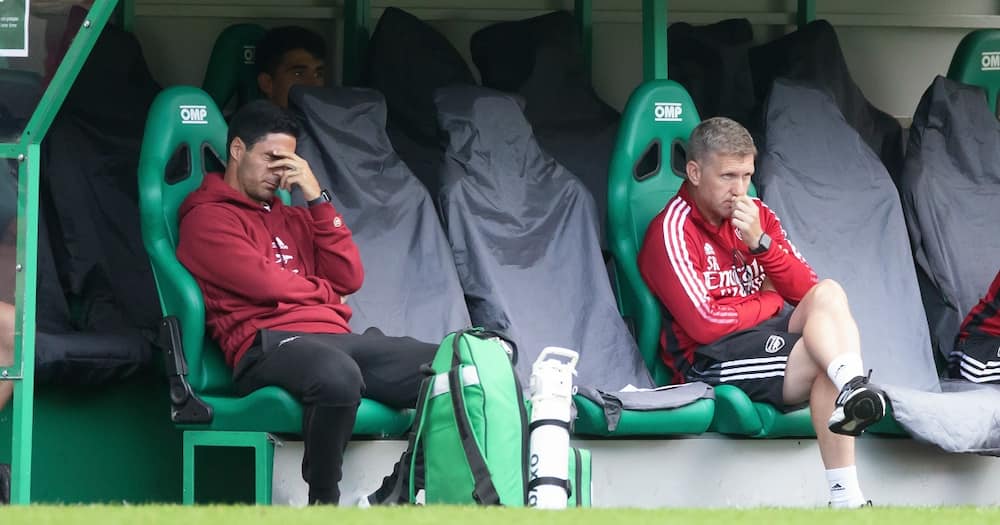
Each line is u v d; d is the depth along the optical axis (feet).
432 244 73.36
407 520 40.83
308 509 44.04
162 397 73.67
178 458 73.97
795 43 89.92
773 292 73.77
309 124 73.72
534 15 91.66
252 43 84.53
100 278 73.56
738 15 95.50
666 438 69.46
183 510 43.34
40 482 70.03
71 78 59.00
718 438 70.44
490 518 41.91
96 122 76.59
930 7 98.02
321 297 66.74
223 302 65.26
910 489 73.51
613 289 77.51
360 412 62.49
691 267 72.43
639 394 68.54
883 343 77.25
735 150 71.97
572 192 77.15
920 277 82.84
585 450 60.23
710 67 90.53
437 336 71.20
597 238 76.43
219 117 69.15
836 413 65.10
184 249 65.77
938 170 84.53
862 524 42.47
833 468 67.82
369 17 87.56
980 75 91.97
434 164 81.71
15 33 58.85
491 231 74.59
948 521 43.83
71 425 71.00
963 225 83.71
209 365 65.57
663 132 77.56
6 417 59.57
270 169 67.05
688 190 74.13
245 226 66.39
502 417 56.08
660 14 80.07
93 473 71.56
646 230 75.41
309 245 68.80
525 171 76.74
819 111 82.28
